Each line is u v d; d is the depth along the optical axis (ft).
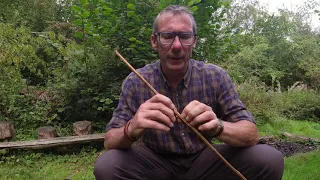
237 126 2.04
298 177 3.76
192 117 1.84
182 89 2.29
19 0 10.00
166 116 1.85
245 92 8.55
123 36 5.40
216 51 5.85
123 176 2.04
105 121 6.00
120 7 5.32
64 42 8.71
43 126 5.88
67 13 10.34
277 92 10.80
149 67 2.37
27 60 6.40
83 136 5.30
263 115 8.04
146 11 5.28
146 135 2.28
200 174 2.24
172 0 4.78
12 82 6.12
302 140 6.57
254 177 2.10
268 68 13.70
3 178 4.25
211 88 2.30
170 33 2.08
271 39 15.11
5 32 6.04
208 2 5.20
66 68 6.46
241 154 2.12
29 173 4.42
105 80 5.90
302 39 15.29
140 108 1.88
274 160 2.04
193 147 2.26
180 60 2.14
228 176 2.20
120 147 2.08
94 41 5.58
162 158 2.27
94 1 5.20
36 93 6.59
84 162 4.80
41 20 10.12
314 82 13.52
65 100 6.14
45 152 5.13
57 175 4.36
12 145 4.95
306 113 10.05
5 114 6.11
